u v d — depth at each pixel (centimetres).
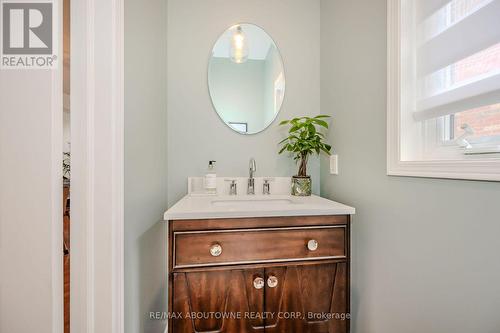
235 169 144
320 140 138
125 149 81
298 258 92
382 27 93
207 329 87
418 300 76
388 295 89
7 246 62
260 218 91
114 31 74
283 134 149
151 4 108
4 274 62
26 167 62
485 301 56
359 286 108
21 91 62
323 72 146
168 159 138
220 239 88
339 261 95
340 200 125
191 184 137
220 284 88
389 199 89
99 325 73
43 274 62
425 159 81
